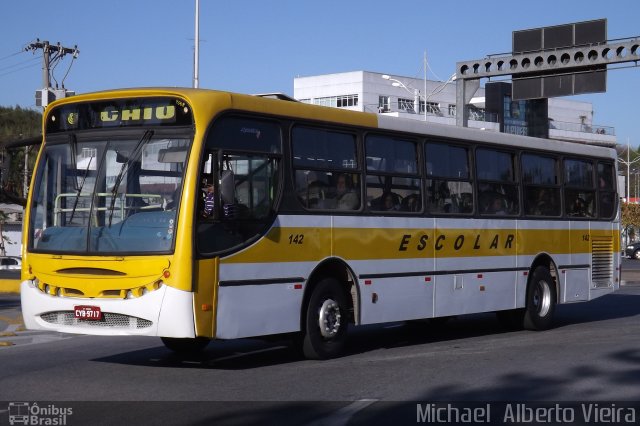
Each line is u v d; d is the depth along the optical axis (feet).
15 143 36.37
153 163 32.81
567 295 54.19
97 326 32.63
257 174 34.86
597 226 57.16
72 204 33.83
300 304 36.58
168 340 40.29
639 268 144.36
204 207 32.58
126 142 33.47
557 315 63.31
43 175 34.96
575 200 55.47
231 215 33.32
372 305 40.06
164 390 30.71
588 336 48.88
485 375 34.42
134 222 32.50
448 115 243.19
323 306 38.01
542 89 80.84
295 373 34.55
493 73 82.12
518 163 50.49
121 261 32.01
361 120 40.22
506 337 48.88
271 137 35.81
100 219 33.09
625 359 39.01
